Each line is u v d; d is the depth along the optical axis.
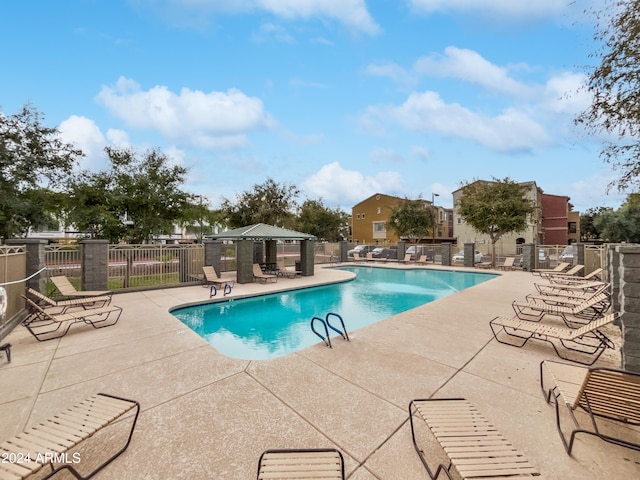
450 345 5.13
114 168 16.88
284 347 6.52
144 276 11.48
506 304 8.39
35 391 3.58
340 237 52.06
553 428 2.85
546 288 10.80
